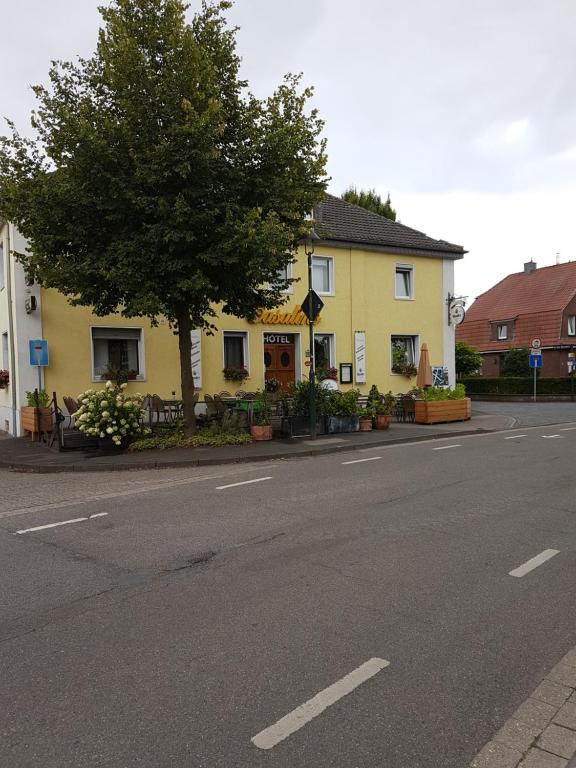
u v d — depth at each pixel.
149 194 11.71
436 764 2.73
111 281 11.56
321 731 2.97
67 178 11.49
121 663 3.69
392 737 2.92
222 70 12.34
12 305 16.67
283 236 11.49
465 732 2.96
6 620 4.39
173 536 6.45
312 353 14.46
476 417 21.19
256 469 10.80
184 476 10.36
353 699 3.24
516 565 5.32
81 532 6.77
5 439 15.80
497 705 3.18
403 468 10.45
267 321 19.78
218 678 3.48
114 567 5.50
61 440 13.23
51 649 3.91
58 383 16.55
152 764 2.75
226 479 9.84
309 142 12.83
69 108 11.59
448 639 3.93
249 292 13.44
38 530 6.95
